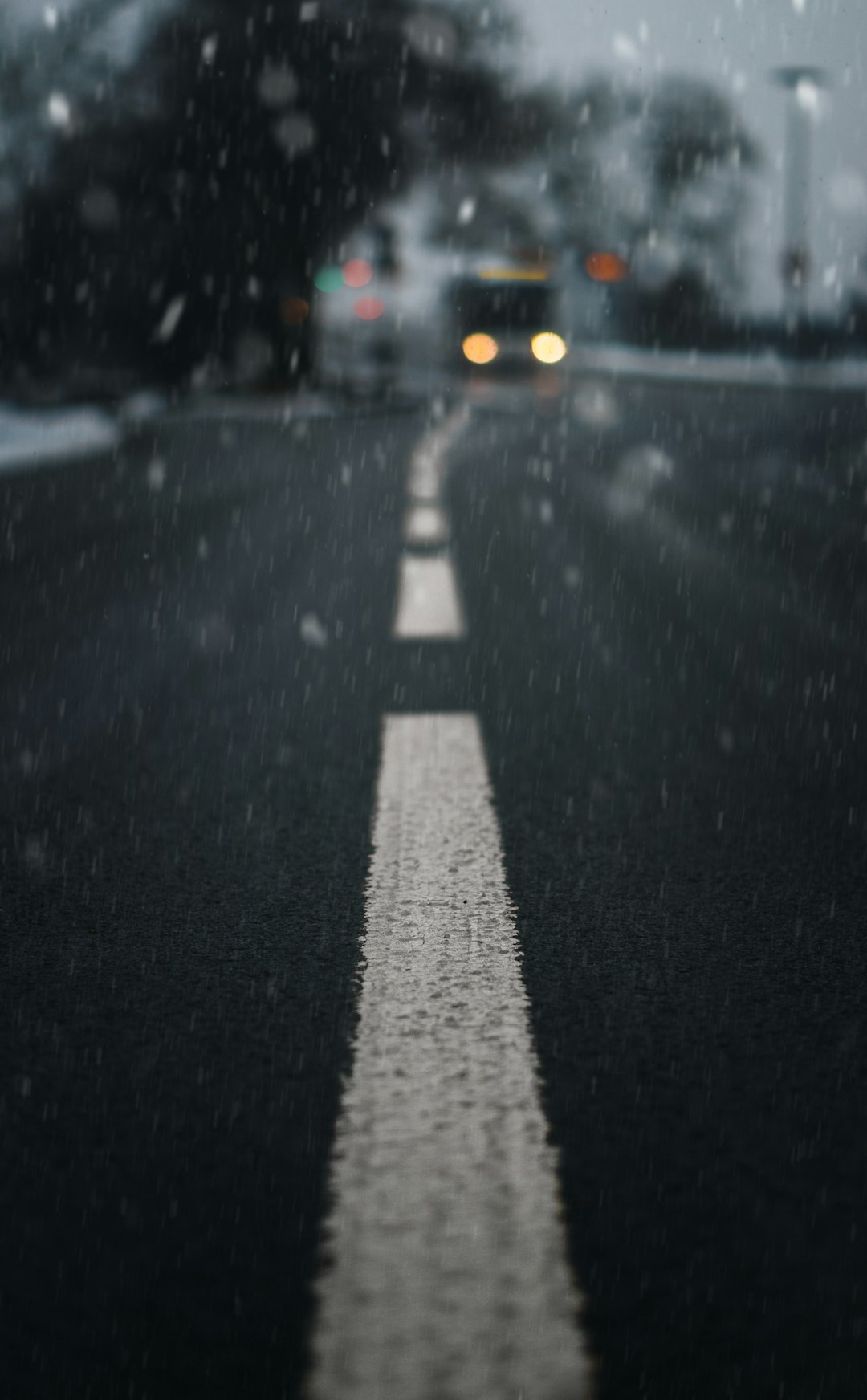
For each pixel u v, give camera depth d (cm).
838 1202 249
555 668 697
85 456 1914
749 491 1498
